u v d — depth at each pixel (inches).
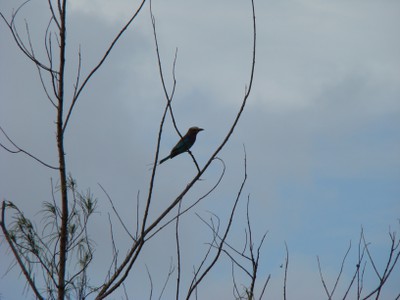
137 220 447.2
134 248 437.4
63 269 430.6
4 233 432.5
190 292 438.6
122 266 433.1
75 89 442.0
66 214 435.8
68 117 438.9
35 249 447.5
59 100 434.9
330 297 438.0
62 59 435.5
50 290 434.3
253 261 447.5
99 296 422.6
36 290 416.8
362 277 441.4
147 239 438.6
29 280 417.7
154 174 441.1
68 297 443.2
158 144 442.6
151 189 441.7
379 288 438.6
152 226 442.6
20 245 447.8
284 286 439.8
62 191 436.1
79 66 443.8
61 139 435.8
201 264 447.5
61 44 434.9
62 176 436.5
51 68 436.1
